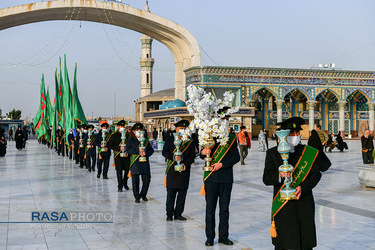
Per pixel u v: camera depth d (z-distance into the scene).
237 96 46.56
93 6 44.72
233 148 6.21
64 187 11.74
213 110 6.39
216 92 46.38
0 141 24.58
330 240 6.14
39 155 26.03
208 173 6.05
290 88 48.28
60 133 26.33
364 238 6.25
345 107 56.44
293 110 54.75
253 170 16.61
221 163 6.03
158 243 6.05
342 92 49.94
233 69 46.16
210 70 45.59
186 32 47.88
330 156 24.48
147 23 48.00
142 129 9.31
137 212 8.30
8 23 44.88
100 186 11.98
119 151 10.91
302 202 4.62
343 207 8.70
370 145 15.24
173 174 7.52
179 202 7.60
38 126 37.28
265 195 10.33
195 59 47.91
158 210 8.51
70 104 24.00
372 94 50.59
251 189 11.36
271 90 47.66
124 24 49.00
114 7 45.56
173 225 7.20
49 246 5.86
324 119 55.53
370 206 8.81
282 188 4.62
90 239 6.26
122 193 10.70
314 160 4.64
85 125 17.25
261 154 26.72
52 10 44.50
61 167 17.94
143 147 9.14
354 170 16.41
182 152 7.54
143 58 84.44
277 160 4.70
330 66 50.31
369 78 50.47
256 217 7.77
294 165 4.66
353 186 11.91
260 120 53.94
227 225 6.04
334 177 14.12
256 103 53.97
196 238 6.34
